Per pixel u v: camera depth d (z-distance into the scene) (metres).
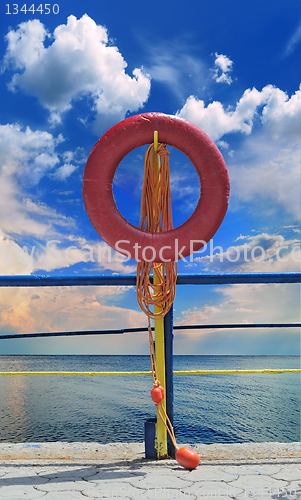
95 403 21.12
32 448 2.29
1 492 1.48
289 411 19.30
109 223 2.04
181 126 2.11
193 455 1.81
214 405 21.44
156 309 2.16
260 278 2.21
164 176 2.17
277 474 1.70
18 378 36.19
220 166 2.10
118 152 2.08
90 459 2.05
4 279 2.17
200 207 2.11
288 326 2.63
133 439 12.83
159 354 2.13
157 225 2.20
